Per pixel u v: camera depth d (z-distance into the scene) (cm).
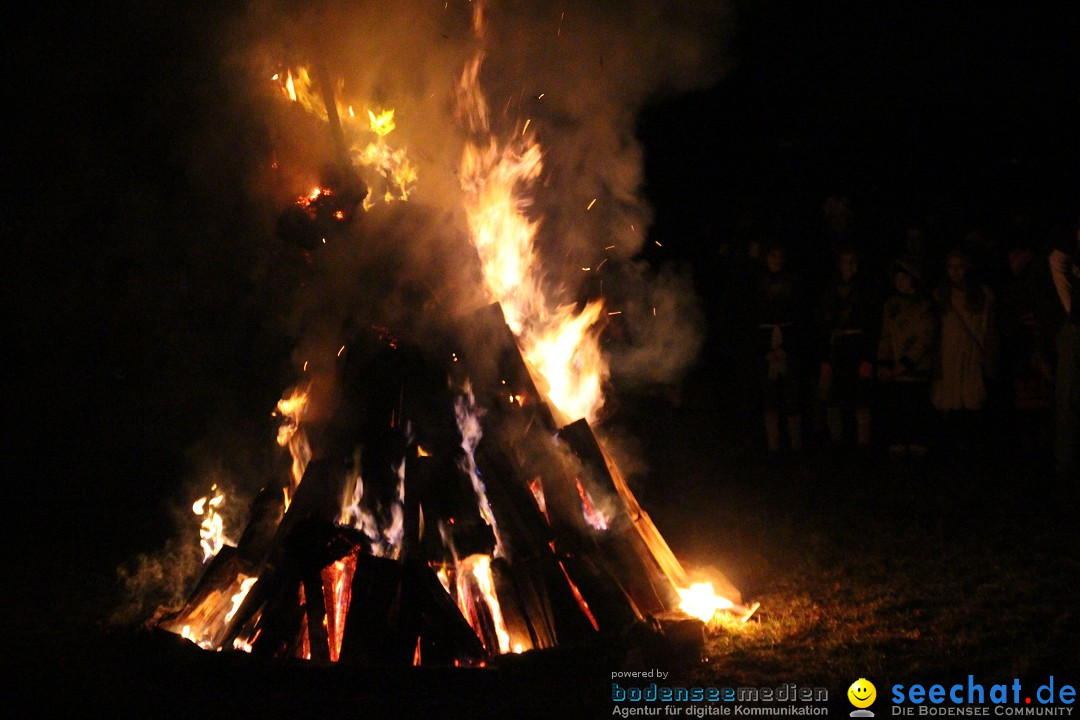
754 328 983
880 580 592
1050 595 546
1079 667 457
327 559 488
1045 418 877
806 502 786
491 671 456
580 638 488
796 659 483
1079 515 694
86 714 446
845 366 941
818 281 1135
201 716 441
